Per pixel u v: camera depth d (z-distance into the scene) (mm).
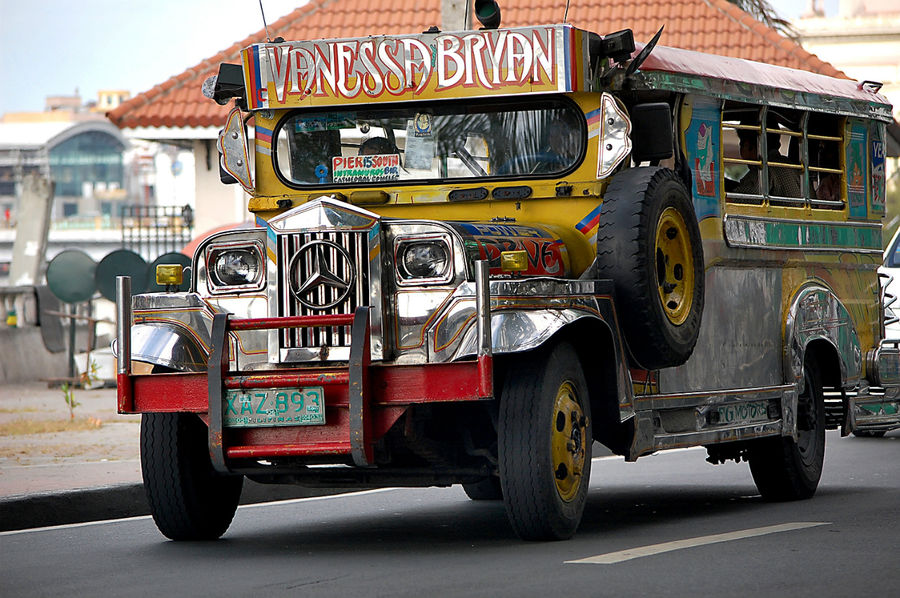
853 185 13867
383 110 10820
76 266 27438
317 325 9078
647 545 9281
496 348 8812
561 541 9492
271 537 10516
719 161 11641
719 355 11508
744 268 11945
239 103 11250
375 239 9148
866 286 14117
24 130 132750
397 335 9148
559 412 9336
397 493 13938
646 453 10344
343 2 33125
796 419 12477
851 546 9141
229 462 9219
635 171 10156
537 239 9867
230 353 9430
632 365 10188
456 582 7945
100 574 8797
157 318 9695
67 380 27578
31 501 11711
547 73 10227
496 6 10508
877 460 16172
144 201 136750
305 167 11039
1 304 30172
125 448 16312
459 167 10633
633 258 9797
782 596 7344
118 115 30656
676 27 32062
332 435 9047
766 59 31172
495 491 12953
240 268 9539
